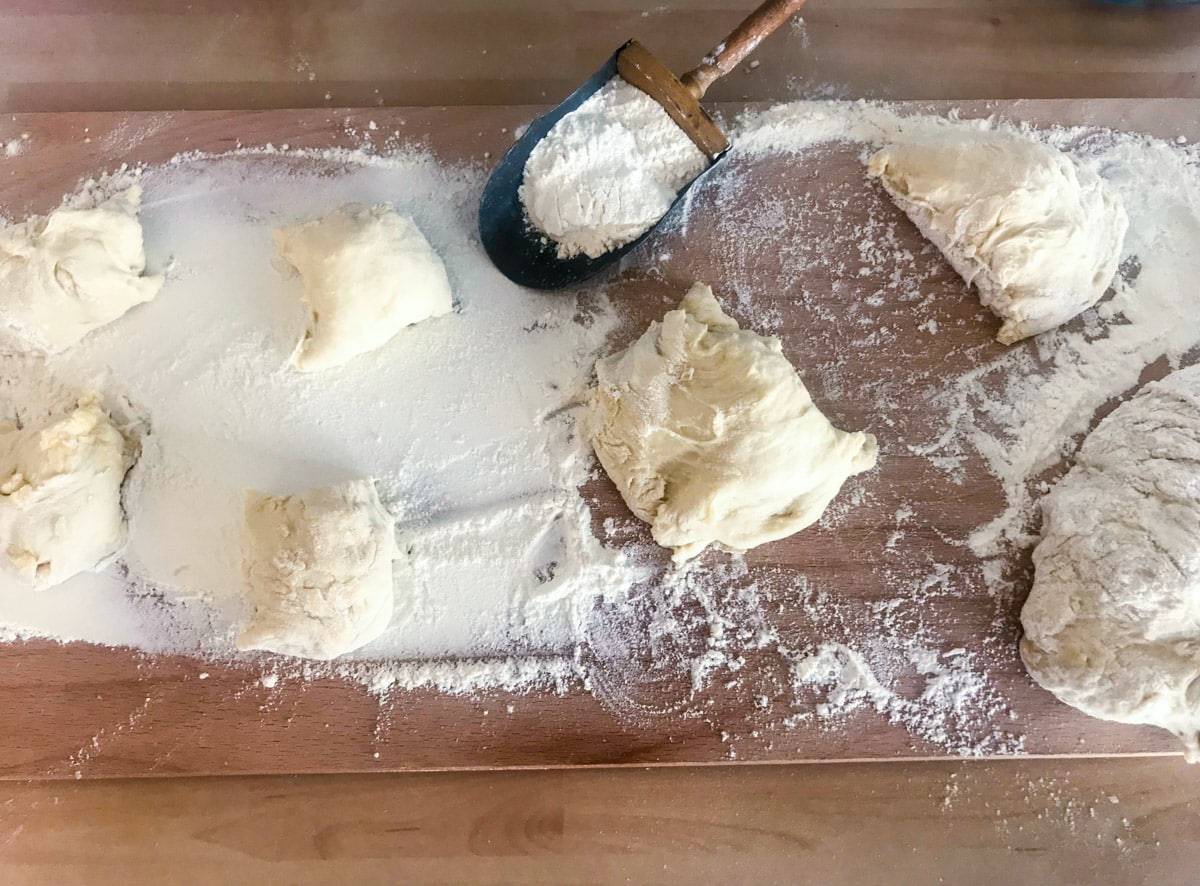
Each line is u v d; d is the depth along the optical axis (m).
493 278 0.56
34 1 0.60
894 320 0.56
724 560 0.55
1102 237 0.54
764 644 0.54
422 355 0.56
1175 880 0.55
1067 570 0.52
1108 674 0.51
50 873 0.56
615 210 0.53
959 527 0.55
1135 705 0.50
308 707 0.53
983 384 0.56
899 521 0.55
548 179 0.53
